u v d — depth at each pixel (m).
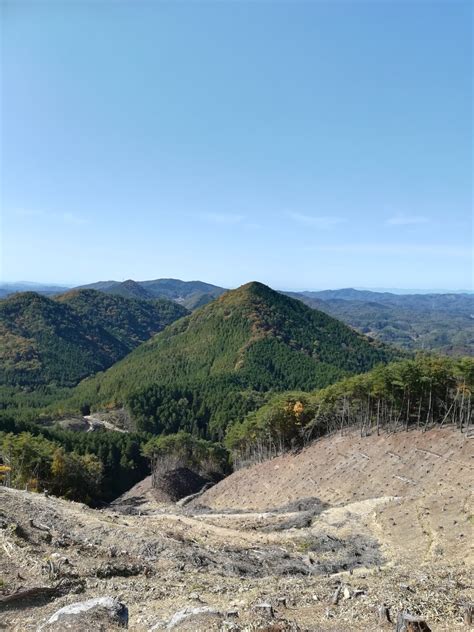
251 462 84.06
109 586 20.23
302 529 40.00
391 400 64.06
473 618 14.34
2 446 73.94
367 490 48.75
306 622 15.27
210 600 18.81
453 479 42.16
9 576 19.47
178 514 55.81
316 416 76.00
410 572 22.47
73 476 79.31
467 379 55.31
